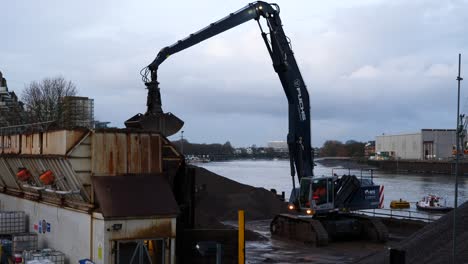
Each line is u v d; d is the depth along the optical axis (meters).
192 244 16.30
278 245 26.03
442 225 17.78
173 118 19.48
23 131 24.48
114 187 14.79
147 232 14.59
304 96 27.33
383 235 26.00
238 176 149.25
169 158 16.42
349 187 27.20
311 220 26.34
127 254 15.37
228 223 36.75
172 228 14.93
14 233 19.61
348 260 21.62
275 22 26.92
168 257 14.88
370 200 27.53
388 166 175.75
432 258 15.14
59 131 15.48
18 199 22.06
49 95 68.50
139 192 14.88
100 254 14.27
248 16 26.92
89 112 67.88
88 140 15.05
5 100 83.31
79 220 15.72
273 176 149.50
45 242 18.64
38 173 18.64
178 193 16.73
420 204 49.47
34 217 19.95
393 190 84.69
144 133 15.65
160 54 25.55
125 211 14.28
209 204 40.78
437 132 176.88
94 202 14.88
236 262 16.39
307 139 27.36
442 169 147.12
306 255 23.05
